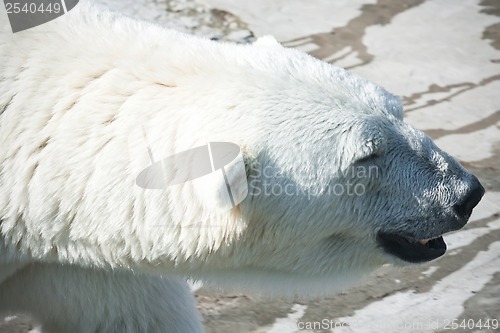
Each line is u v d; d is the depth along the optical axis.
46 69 8.29
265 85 8.14
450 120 13.55
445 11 15.94
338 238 8.65
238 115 8.00
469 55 14.91
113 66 8.27
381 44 15.01
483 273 11.07
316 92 8.21
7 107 8.24
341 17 15.57
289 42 14.76
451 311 10.51
